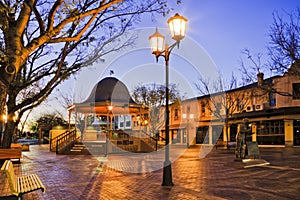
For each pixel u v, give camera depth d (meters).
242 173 10.77
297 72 20.33
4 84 7.16
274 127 29.67
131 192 7.27
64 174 10.48
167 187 7.91
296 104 27.97
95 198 6.64
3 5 7.12
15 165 13.48
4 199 5.61
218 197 6.71
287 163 13.97
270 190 7.53
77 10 8.34
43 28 7.93
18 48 7.23
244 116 31.23
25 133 59.88
